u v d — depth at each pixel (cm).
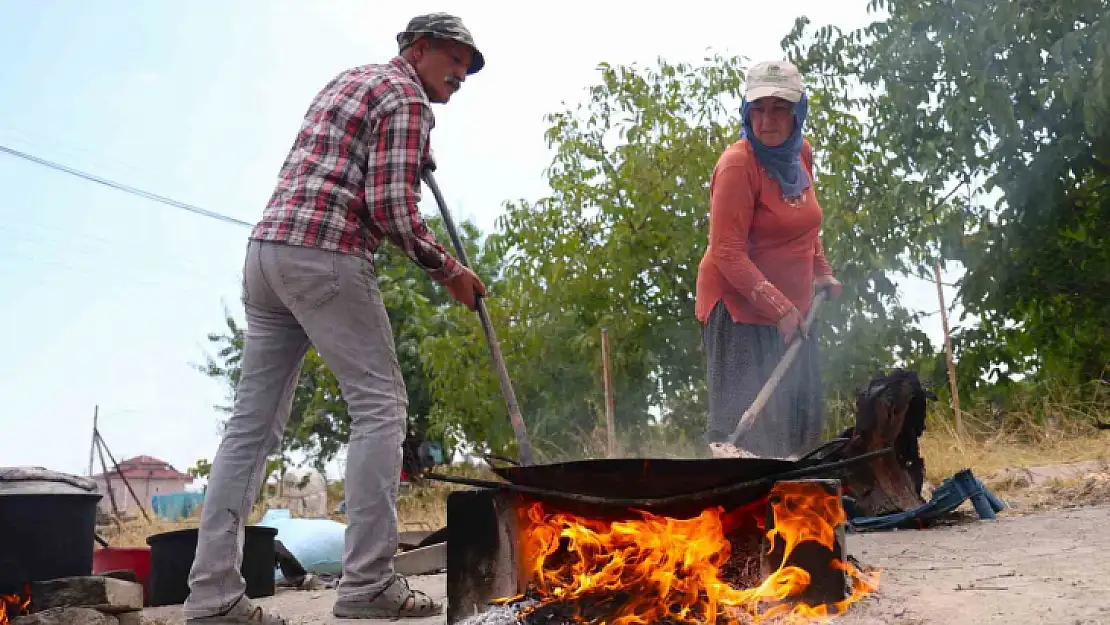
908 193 864
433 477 304
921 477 536
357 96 358
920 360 912
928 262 887
